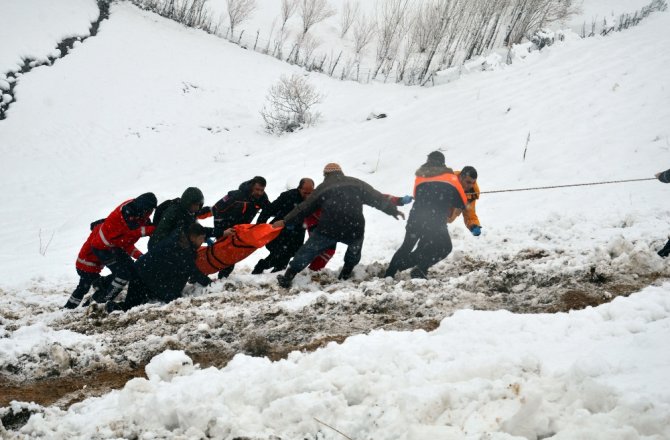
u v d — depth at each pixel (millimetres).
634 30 24078
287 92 22328
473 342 4711
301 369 4297
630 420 3180
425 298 6594
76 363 5625
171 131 21547
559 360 4137
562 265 7250
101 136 20625
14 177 18109
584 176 12969
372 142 18641
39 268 11188
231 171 18281
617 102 16625
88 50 24281
